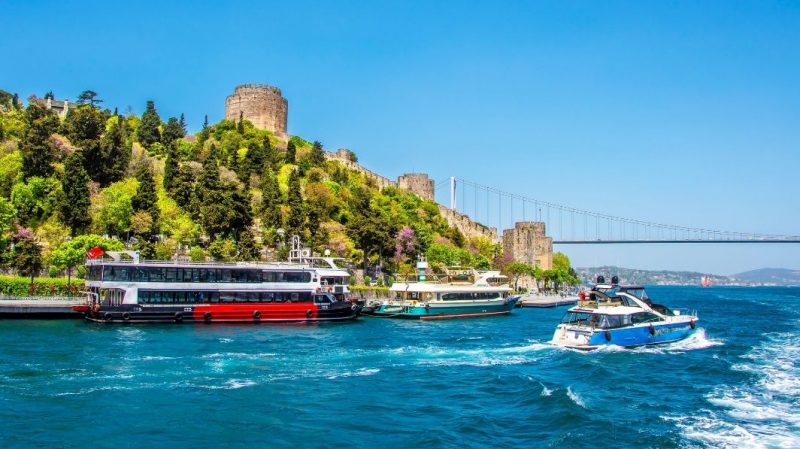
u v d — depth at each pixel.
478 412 36.84
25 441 30.12
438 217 184.00
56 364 47.84
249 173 147.25
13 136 132.50
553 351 59.41
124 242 110.25
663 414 36.16
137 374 45.16
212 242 114.19
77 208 105.06
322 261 113.56
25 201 106.38
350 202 155.12
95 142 125.38
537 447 30.56
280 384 43.34
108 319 76.38
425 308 97.38
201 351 56.16
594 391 42.25
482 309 104.38
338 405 38.16
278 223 125.50
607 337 60.81
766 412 36.69
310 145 197.88
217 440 31.19
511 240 178.38
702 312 125.56
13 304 78.00
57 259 91.25
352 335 72.50
